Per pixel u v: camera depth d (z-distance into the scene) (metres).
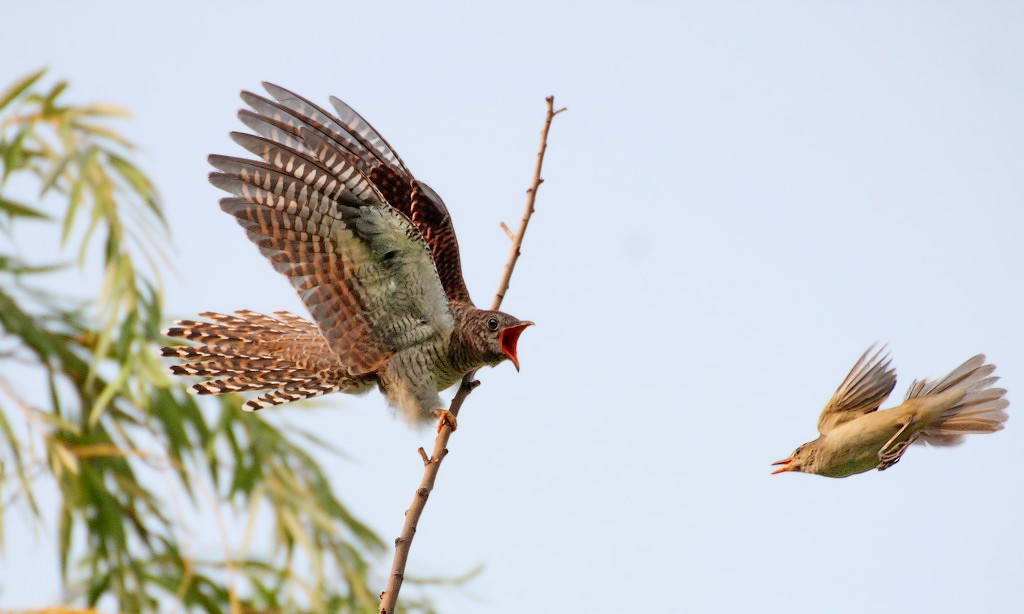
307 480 15.09
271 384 10.70
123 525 14.20
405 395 10.09
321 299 9.80
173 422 14.37
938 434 6.32
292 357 10.84
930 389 6.39
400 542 8.01
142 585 14.12
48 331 14.70
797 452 6.62
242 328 11.12
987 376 6.29
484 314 9.80
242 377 10.80
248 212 9.35
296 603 14.38
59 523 13.88
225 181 9.23
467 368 10.05
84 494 14.05
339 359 10.11
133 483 14.64
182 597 14.16
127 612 13.91
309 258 9.65
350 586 14.57
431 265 9.78
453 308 10.10
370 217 9.52
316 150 9.30
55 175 13.72
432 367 10.04
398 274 9.82
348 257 9.72
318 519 14.55
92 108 14.31
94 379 14.84
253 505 14.48
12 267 14.62
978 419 6.25
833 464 6.46
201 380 14.39
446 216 11.19
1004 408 6.23
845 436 6.40
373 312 9.97
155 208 14.20
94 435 14.37
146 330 13.82
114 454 14.46
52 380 14.55
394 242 9.64
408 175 11.07
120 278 13.70
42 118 14.12
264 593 14.35
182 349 11.03
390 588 7.90
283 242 9.54
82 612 12.41
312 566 14.36
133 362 13.73
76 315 15.03
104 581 14.04
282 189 9.35
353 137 10.84
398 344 10.05
